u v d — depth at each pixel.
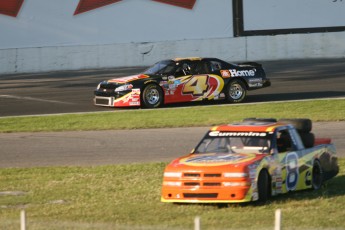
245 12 126.06
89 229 31.69
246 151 37.91
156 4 125.31
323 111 72.94
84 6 124.00
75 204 38.22
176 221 33.31
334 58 125.25
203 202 35.62
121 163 51.00
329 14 127.56
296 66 115.81
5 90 98.75
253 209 35.25
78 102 84.94
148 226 32.28
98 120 70.31
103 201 38.75
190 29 126.06
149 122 68.44
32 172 48.00
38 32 123.19
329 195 39.09
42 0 123.31
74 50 122.62
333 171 43.22
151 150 55.78
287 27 126.81
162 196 36.75
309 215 34.06
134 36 125.25
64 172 47.72
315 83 97.31
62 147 57.81
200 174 35.59
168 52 123.50
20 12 122.81
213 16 126.12
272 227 31.56
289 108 75.19
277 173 37.38
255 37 124.44
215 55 123.50
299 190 40.00
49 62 122.31
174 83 78.12
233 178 35.06
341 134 60.94
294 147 39.34
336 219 33.34
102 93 79.06
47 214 35.81
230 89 80.50
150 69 80.12
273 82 99.81
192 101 81.00
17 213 36.25
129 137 61.66
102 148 57.00
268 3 126.25
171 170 36.38
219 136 39.12
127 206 37.22
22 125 68.75
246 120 42.47
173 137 61.16
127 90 76.94
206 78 79.31
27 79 111.50
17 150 57.00
